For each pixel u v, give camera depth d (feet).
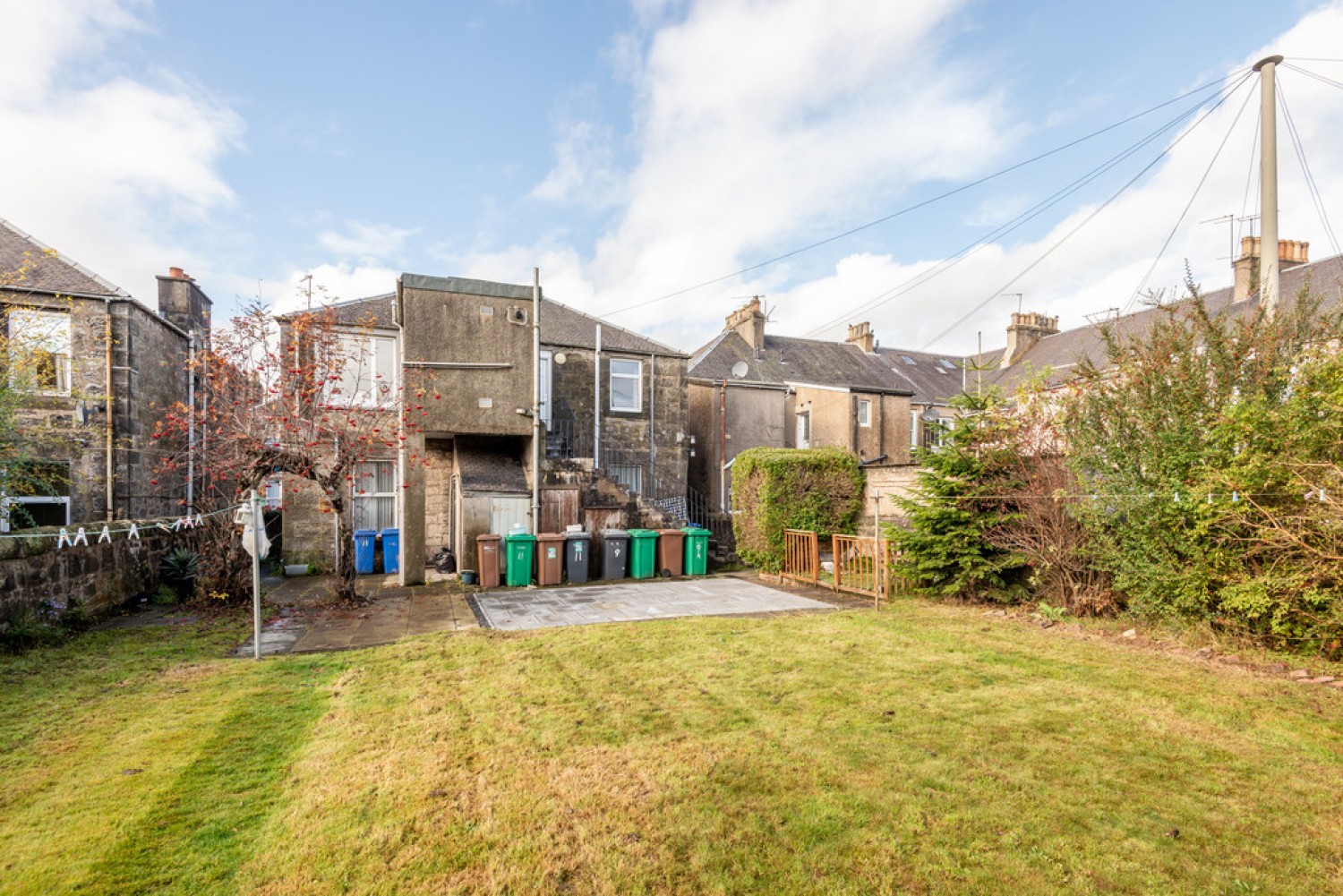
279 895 8.77
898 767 12.32
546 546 36.78
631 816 10.59
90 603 27.35
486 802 11.09
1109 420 23.86
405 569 36.83
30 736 14.29
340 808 10.96
